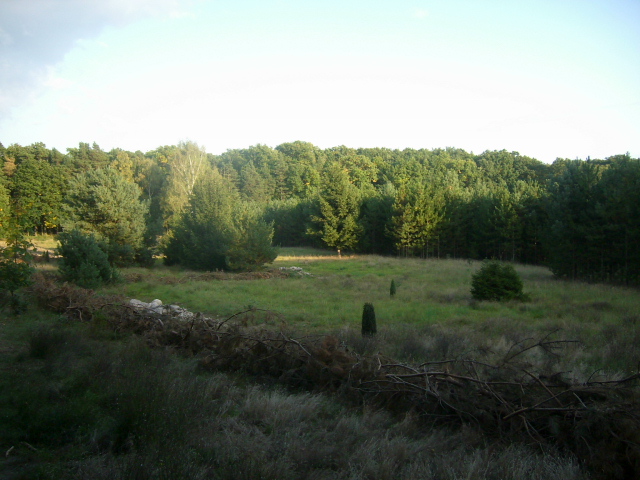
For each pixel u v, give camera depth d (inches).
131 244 1322.6
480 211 1732.3
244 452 163.5
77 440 171.6
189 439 166.4
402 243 1808.6
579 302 693.3
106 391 214.1
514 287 728.3
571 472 166.7
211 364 305.9
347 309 629.6
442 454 179.8
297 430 195.2
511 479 160.6
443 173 3097.9
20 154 2733.8
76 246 832.3
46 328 327.6
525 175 3223.4
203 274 1088.8
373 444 180.7
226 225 1311.5
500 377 237.3
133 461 141.0
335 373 263.3
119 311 444.8
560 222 1075.9
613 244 993.5
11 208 462.6
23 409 189.0
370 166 3528.5
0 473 145.3
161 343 361.4
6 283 443.2
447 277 1061.8
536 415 208.4
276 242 2536.9
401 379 248.2
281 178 3599.9
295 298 740.7
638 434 171.9
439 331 450.9
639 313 573.3
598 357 362.0
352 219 1902.1
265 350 305.4
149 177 2425.0
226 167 3412.9
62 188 2417.6
